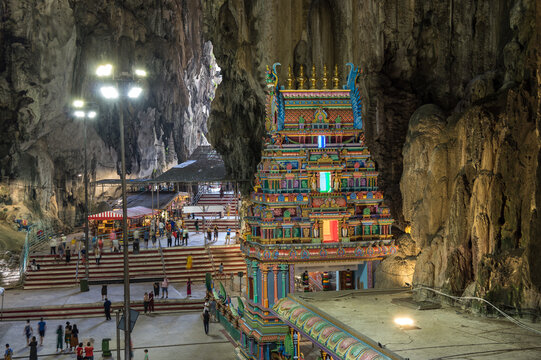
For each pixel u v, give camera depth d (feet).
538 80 56.34
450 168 78.02
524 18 69.56
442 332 52.37
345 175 83.35
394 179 104.42
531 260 53.01
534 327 52.01
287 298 70.18
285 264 78.18
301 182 81.92
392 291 71.56
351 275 84.17
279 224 79.05
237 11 139.13
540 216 52.44
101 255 156.04
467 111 71.36
